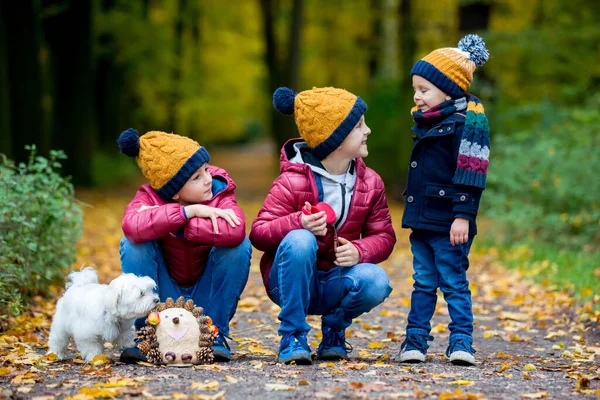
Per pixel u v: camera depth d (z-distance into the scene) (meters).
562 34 23.70
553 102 22.73
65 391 5.12
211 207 6.07
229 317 6.36
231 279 6.25
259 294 10.77
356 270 6.19
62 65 27.55
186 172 6.10
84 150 28.19
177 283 6.40
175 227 5.96
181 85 40.56
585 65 23.44
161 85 38.97
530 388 5.37
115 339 6.02
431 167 6.38
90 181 28.39
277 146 37.56
